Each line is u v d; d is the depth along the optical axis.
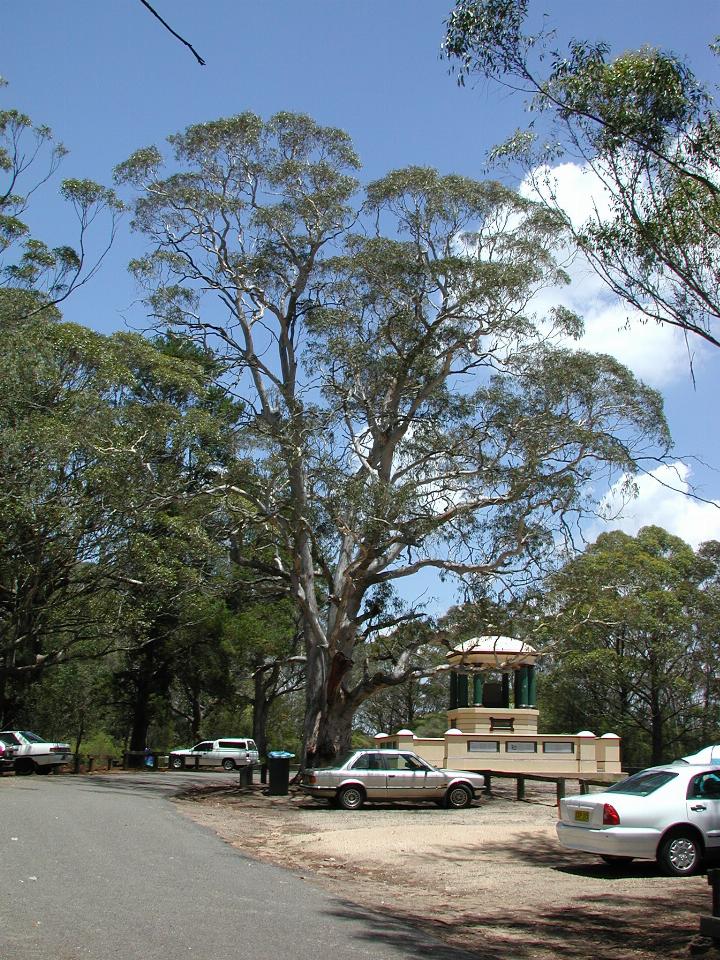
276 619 46.38
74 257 33.38
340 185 31.14
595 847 12.80
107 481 29.16
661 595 42.94
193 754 46.56
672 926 9.87
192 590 35.25
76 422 31.05
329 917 9.42
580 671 45.41
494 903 11.30
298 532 28.80
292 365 31.69
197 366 30.92
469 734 31.73
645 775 13.67
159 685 49.28
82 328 33.41
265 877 11.95
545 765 31.72
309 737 28.81
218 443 29.30
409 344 29.84
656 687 46.22
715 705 49.12
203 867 12.27
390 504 25.59
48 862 11.48
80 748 62.81
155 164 31.30
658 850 12.73
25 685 44.56
